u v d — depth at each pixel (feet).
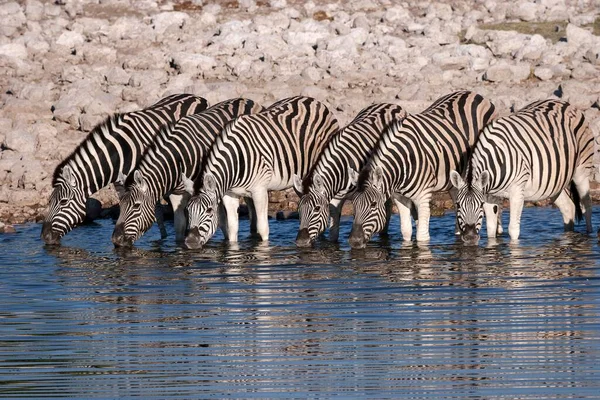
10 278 120.88
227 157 140.97
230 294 110.42
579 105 209.26
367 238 135.64
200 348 90.27
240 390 79.41
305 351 88.84
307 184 138.41
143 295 110.93
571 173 146.92
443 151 142.41
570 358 85.05
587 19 279.69
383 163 138.21
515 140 139.54
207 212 138.21
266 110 150.82
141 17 300.81
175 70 244.01
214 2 316.19
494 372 82.02
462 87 227.20
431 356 86.53
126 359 87.56
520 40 255.29
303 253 134.51
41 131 196.34
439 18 294.87
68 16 302.86
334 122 157.48
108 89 227.81
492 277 115.96
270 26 274.77
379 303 104.88
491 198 141.69
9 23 287.69
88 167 146.20
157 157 143.23
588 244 137.39
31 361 87.45
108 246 143.43
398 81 231.71
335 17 295.07
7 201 173.37
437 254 131.75
